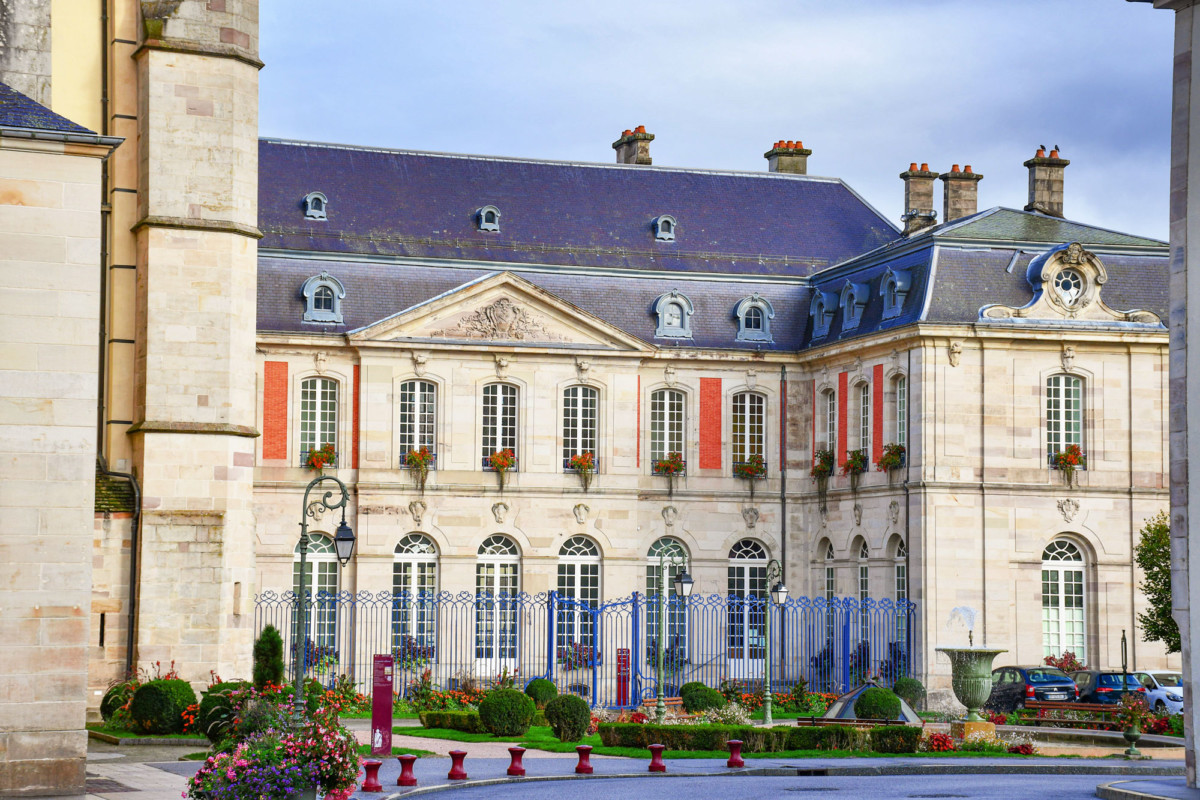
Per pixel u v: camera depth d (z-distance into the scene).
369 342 57.44
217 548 40.28
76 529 27.19
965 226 57.31
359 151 62.81
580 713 40.16
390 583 57.53
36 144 27.25
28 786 26.64
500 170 64.38
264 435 56.72
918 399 54.84
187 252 40.59
